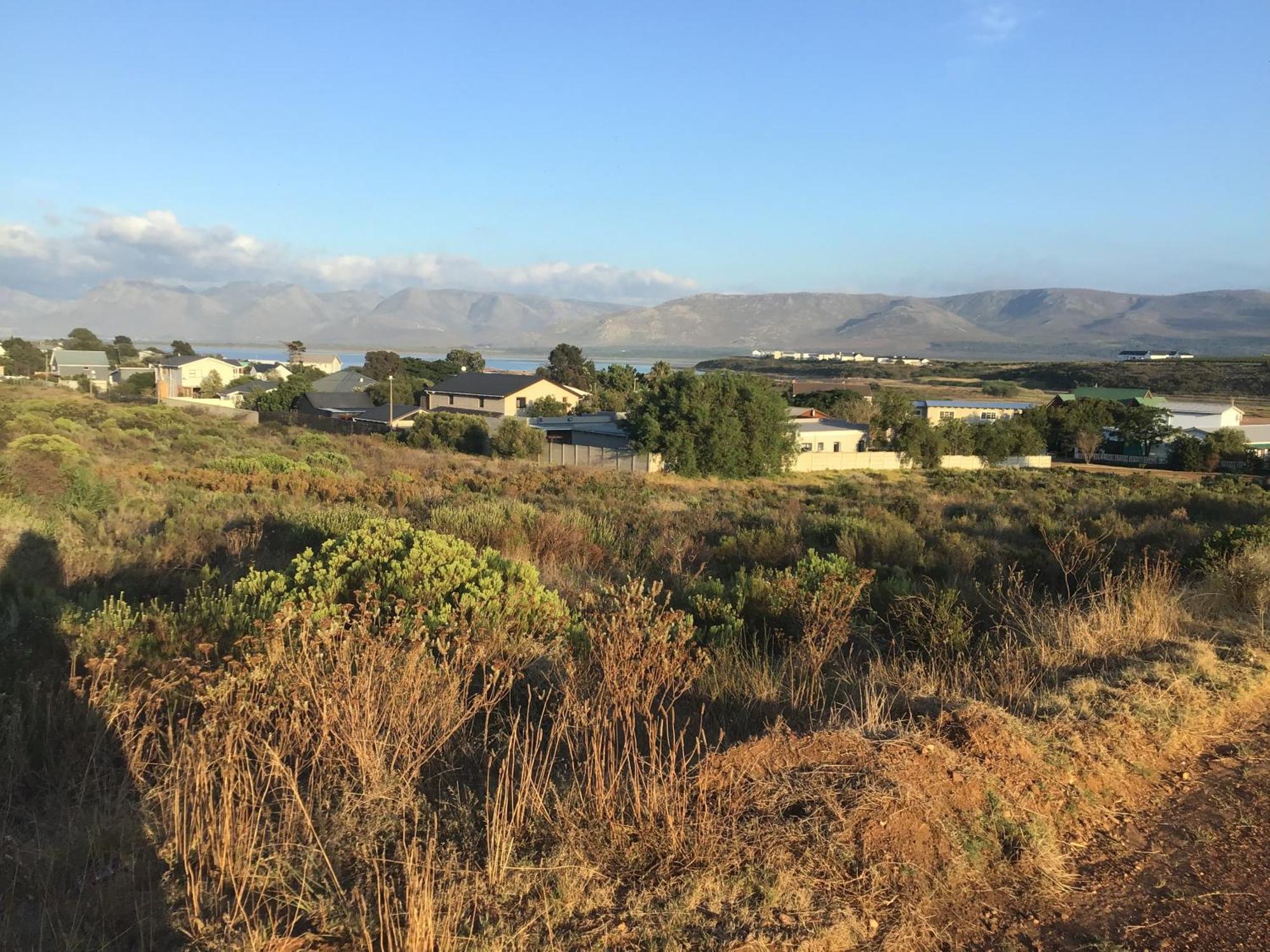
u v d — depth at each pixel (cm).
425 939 262
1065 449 7525
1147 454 6906
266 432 4562
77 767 402
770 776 367
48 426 2484
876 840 329
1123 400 8575
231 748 358
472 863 313
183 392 9700
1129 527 1517
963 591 908
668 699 514
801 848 322
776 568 1126
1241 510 2103
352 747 373
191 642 562
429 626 567
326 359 19100
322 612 512
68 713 436
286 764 387
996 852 342
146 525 1180
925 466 5931
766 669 572
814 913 290
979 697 516
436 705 429
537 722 469
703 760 375
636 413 5028
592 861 312
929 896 310
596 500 2200
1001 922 303
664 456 4881
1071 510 2205
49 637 555
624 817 339
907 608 757
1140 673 538
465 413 7069
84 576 834
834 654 659
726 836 325
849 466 5759
